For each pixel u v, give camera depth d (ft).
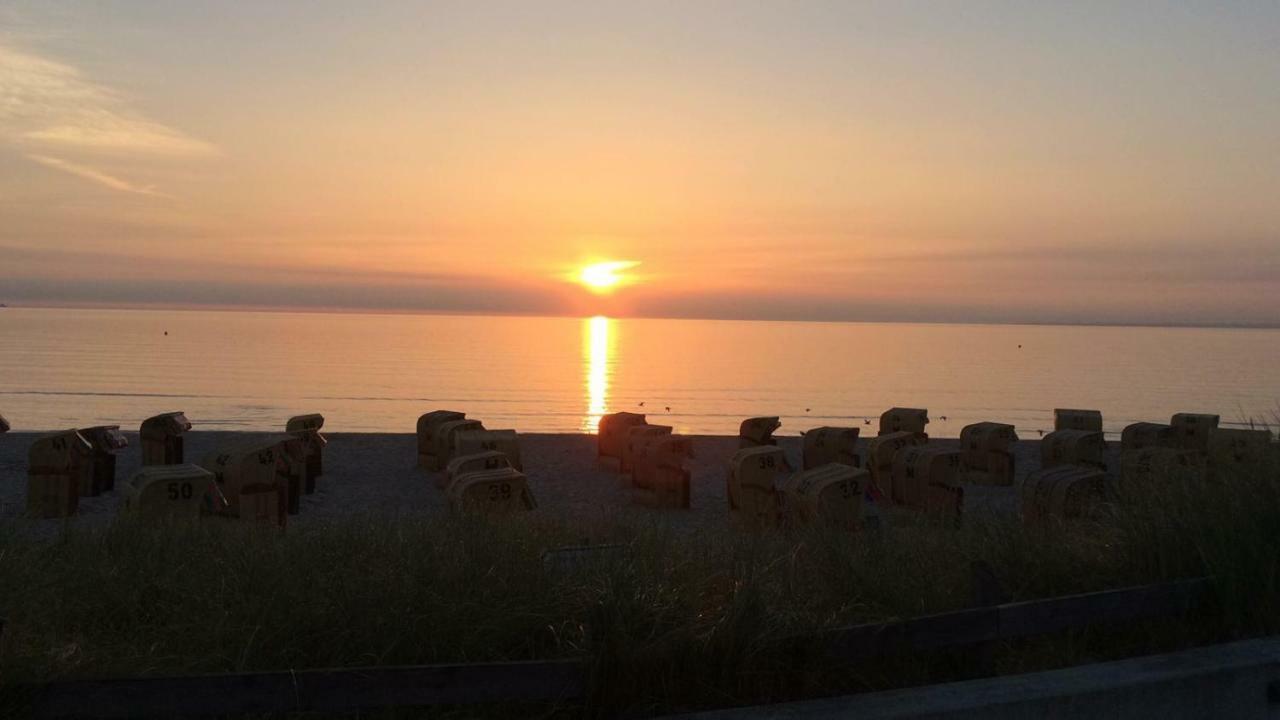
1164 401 518.37
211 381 584.40
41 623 16.66
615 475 67.82
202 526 29.76
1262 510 18.62
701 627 14.74
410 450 75.97
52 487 46.52
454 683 12.74
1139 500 21.77
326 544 22.76
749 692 13.98
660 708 13.53
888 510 51.67
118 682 11.89
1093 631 16.63
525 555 20.08
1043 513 38.32
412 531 23.79
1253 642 15.33
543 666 13.12
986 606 16.01
